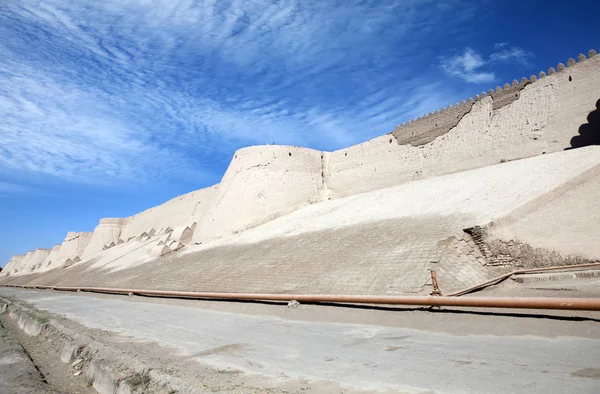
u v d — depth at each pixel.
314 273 15.08
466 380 4.07
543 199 13.11
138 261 34.66
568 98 20.52
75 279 38.69
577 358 4.54
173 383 4.71
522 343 5.45
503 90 23.80
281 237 22.91
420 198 20.05
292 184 33.84
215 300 14.08
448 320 7.36
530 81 22.53
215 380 4.63
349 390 4.04
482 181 18.36
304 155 35.97
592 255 11.85
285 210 31.62
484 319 7.11
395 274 12.01
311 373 4.72
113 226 61.81
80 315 12.58
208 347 6.61
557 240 12.44
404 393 3.85
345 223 20.78
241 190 33.78
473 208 15.09
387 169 30.38
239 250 23.70
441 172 26.23
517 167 18.20
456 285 10.88
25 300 20.97
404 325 7.44
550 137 20.80
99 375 6.14
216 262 22.88
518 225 12.68
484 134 24.20
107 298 20.17
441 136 26.95
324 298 10.10
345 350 5.82
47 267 62.78
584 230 12.34
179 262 27.06
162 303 15.38
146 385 4.98
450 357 5.00
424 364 4.77
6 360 7.74
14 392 5.66
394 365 4.83
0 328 12.79
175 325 9.44
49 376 7.04
